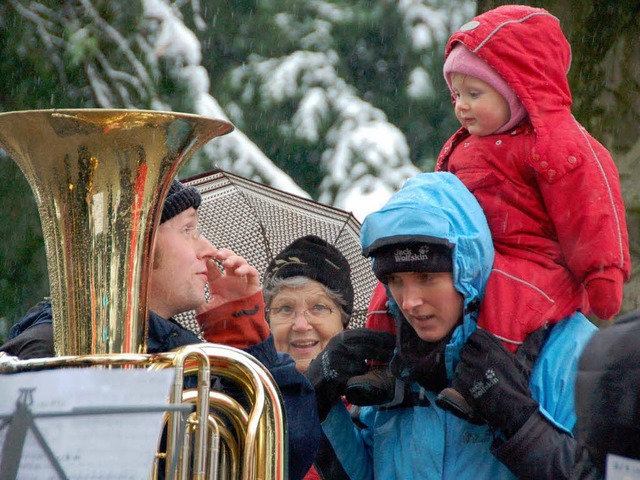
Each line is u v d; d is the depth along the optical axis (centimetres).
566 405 1045
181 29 2614
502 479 1056
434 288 1073
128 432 777
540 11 1223
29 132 932
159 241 1105
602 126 1941
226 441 999
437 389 1091
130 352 951
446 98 3638
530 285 1092
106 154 939
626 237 1128
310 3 3738
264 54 3634
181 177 2861
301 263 1357
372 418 1180
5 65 2533
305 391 1098
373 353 1137
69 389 787
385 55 3728
